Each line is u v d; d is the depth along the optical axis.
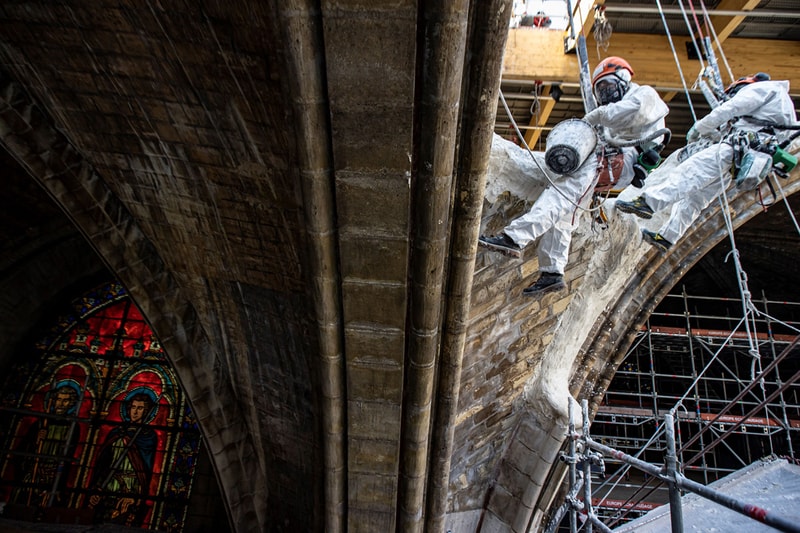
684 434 11.84
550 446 5.89
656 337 10.35
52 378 9.53
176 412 9.45
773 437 10.81
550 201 3.56
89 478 9.01
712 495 2.25
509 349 5.67
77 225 4.75
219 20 2.90
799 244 9.90
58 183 4.44
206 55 3.15
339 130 3.04
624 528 4.11
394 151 3.10
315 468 5.72
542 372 5.97
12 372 9.48
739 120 3.95
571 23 6.07
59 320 9.88
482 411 5.91
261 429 6.08
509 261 4.84
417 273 3.71
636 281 6.18
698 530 3.34
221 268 4.83
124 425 9.32
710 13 5.60
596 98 3.84
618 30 6.29
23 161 4.27
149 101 3.64
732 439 11.74
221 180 3.99
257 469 6.41
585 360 6.38
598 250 5.46
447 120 2.92
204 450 9.08
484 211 4.65
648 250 5.84
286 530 6.44
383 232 3.51
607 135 3.61
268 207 3.95
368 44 2.67
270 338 5.12
